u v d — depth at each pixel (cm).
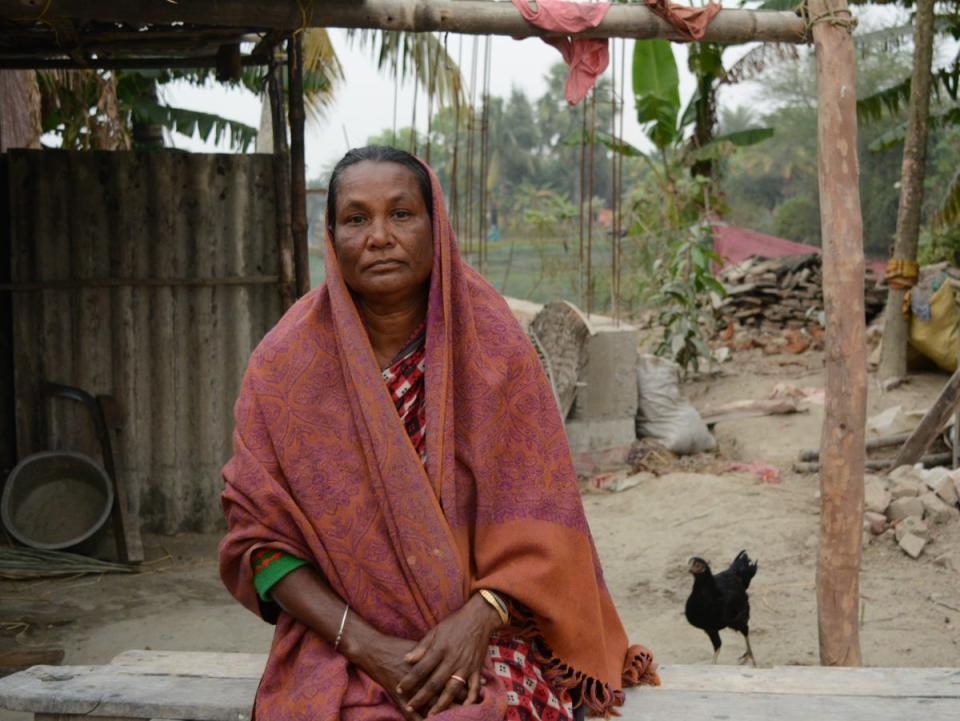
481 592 210
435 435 212
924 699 248
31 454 664
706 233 1046
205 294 672
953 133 2139
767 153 3938
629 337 802
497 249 2155
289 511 210
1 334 675
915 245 956
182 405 677
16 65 636
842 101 391
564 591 214
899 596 518
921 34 921
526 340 226
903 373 972
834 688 255
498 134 6316
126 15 436
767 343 1162
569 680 221
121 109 1163
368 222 213
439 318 215
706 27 443
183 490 681
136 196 660
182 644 496
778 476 737
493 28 451
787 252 1977
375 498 211
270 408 213
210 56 670
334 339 217
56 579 596
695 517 657
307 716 203
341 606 211
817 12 395
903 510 609
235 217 670
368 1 443
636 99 1026
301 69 634
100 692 256
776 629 489
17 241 653
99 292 663
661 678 262
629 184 3991
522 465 219
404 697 204
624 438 809
